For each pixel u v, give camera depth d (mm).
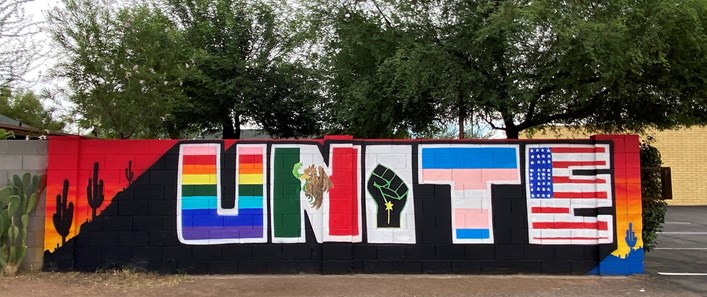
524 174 7949
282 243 7812
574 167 7957
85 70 9906
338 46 11234
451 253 7859
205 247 7777
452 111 11008
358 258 7844
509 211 7914
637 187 7906
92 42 10016
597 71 8203
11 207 7508
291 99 18359
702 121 9859
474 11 9312
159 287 7051
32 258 7652
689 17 7594
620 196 7898
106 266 7691
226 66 17672
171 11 18141
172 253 7750
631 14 7707
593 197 7930
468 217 7902
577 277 7742
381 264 7832
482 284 7320
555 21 7625
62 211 7688
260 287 7094
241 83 17891
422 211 7898
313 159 7910
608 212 7879
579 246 7891
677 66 8461
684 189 23953
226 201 7836
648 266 8742
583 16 7750
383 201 7898
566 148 7969
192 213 7805
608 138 7953
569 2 7676
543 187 7938
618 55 7570
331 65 11758
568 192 7938
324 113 14281
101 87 10008
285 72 18344
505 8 8023
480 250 7871
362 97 10406
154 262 7734
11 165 7707
